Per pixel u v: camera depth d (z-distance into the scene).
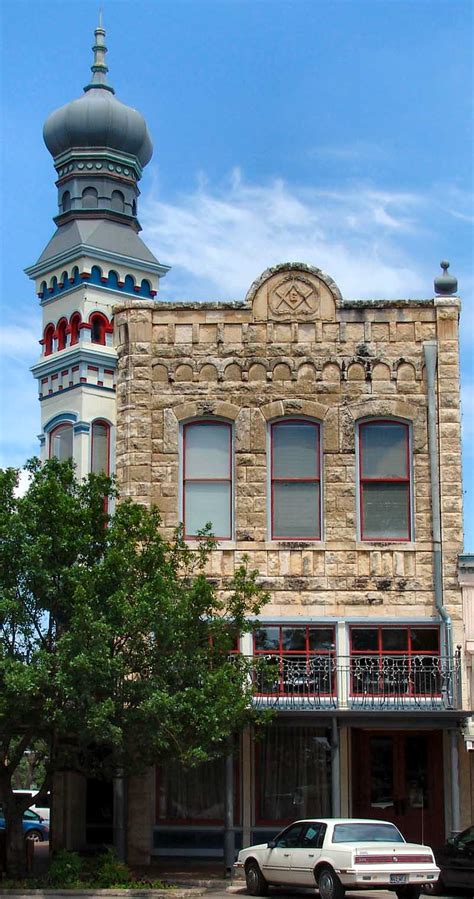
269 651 28.06
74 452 37.28
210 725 23.77
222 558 28.36
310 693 27.58
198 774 28.22
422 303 29.11
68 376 38.31
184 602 24.30
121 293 41.31
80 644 23.25
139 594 23.81
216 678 24.00
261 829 27.81
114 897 23.16
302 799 28.08
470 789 27.36
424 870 21.05
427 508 28.47
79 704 23.38
